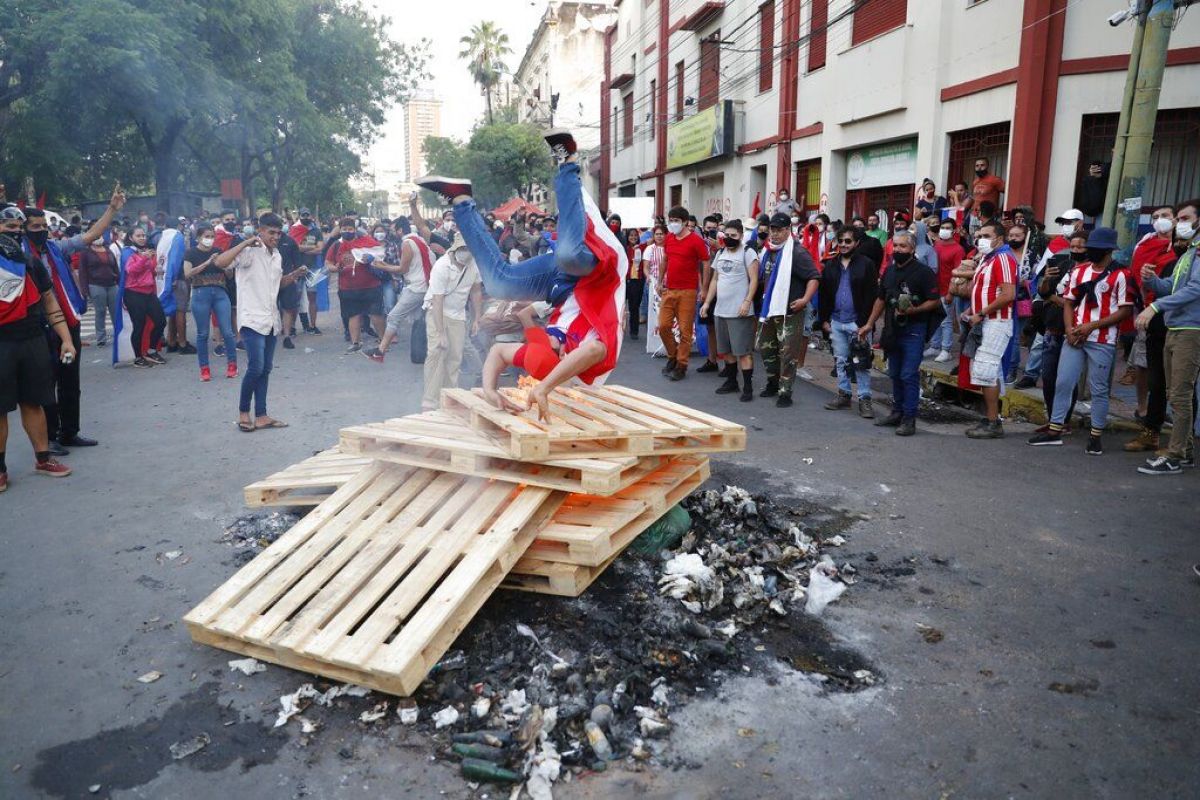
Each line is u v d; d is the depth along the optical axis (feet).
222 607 12.00
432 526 13.26
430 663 10.89
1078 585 14.33
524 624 12.62
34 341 19.71
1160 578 14.56
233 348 33.58
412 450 14.94
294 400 29.25
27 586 14.52
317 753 10.00
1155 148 35.37
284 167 129.49
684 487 15.84
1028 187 38.27
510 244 46.83
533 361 13.46
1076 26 36.37
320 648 10.71
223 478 20.33
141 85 69.05
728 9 75.36
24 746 10.22
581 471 13.14
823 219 43.80
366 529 13.50
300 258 43.24
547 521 13.43
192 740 10.28
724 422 14.62
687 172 89.56
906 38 46.93
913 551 15.81
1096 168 34.55
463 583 11.61
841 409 28.43
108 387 31.73
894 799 9.11
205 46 76.84
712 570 14.34
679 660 11.69
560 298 13.57
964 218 37.70
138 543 16.37
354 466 16.93
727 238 29.12
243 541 16.43
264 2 86.89
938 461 21.86
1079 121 36.78
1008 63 39.27
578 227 12.51
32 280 19.74
